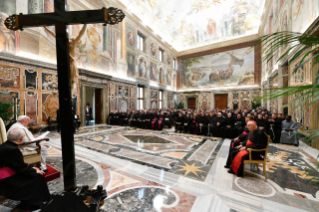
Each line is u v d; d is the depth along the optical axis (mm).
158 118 11008
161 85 20641
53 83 9219
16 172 2307
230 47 20531
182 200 2689
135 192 2924
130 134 8688
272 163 4414
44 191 2463
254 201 2672
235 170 3684
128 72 15156
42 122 8672
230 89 20484
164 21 18625
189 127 9125
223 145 6441
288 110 8453
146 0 15086
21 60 7754
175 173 3752
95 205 1596
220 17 18734
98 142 6707
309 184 3246
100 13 1516
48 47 9070
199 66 22875
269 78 12867
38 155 3402
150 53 18375
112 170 3879
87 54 11203
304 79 6320
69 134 1632
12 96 7488
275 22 10727
